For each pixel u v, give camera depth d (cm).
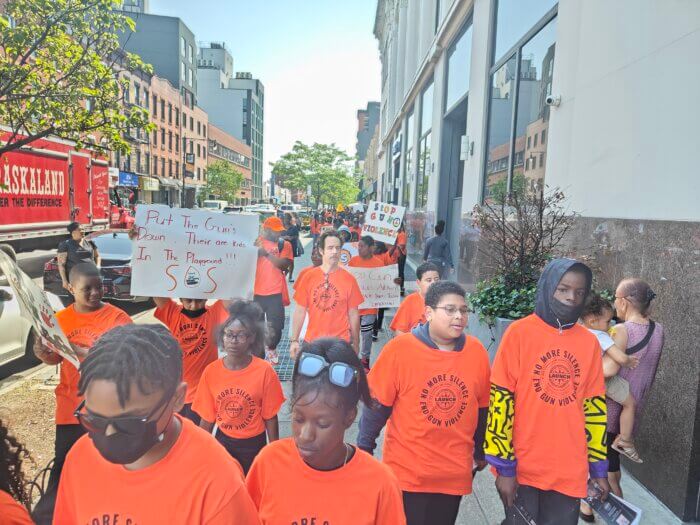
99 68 916
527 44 786
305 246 2664
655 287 399
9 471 182
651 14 429
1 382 573
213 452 145
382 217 910
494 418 259
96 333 332
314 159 6975
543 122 710
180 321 390
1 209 1362
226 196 6806
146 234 397
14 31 790
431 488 256
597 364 262
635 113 450
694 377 348
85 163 1852
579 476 251
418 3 2117
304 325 515
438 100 1543
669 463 366
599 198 508
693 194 369
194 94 6203
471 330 646
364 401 187
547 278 262
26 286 189
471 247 988
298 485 173
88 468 144
